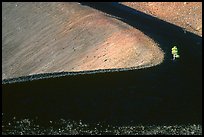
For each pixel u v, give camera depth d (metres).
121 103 43.25
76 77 50.34
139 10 104.38
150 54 62.78
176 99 44.75
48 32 92.94
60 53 83.56
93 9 97.25
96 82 48.50
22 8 105.56
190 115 41.69
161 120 40.41
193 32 86.12
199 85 48.72
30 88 46.88
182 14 97.44
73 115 40.72
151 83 48.34
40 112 41.12
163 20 96.50
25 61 86.44
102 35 80.56
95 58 73.06
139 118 40.59
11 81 50.12
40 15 100.50
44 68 80.81
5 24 102.19
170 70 53.31
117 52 69.81
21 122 39.09
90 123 39.28
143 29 82.25
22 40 94.25
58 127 38.34
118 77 50.00
